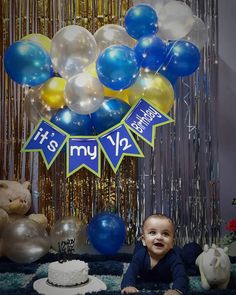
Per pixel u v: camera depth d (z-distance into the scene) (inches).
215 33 131.5
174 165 132.6
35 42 109.5
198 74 131.6
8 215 118.0
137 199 133.6
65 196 134.0
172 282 90.2
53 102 111.9
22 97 133.7
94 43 106.4
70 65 104.2
